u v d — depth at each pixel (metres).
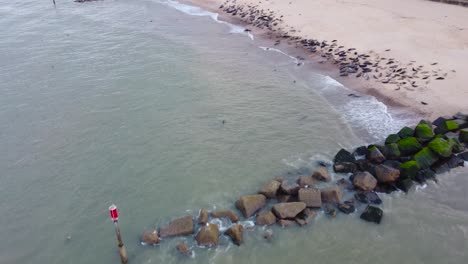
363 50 34.97
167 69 34.62
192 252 17.00
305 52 36.91
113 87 31.52
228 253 16.97
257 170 21.84
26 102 29.72
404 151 21.56
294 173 21.45
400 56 32.84
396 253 16.92
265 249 17.14
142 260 16.83
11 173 22.45
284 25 43.69
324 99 28.78
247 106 28.28
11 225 19.12
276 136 24.77
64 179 21.88
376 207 18.59
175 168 22.28
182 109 28.00
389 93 28.27
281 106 28.16
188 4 58.38
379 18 41.81
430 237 17.58
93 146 24.42
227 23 47.72
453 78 28.72
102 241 17.97
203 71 34.12
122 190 20.92
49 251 17.69
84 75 33.88
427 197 19.61
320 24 42.25
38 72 34.78
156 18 51.84
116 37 43.94
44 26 48.91
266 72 33.69
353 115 26.48
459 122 23.47
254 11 49.59
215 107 28.19
